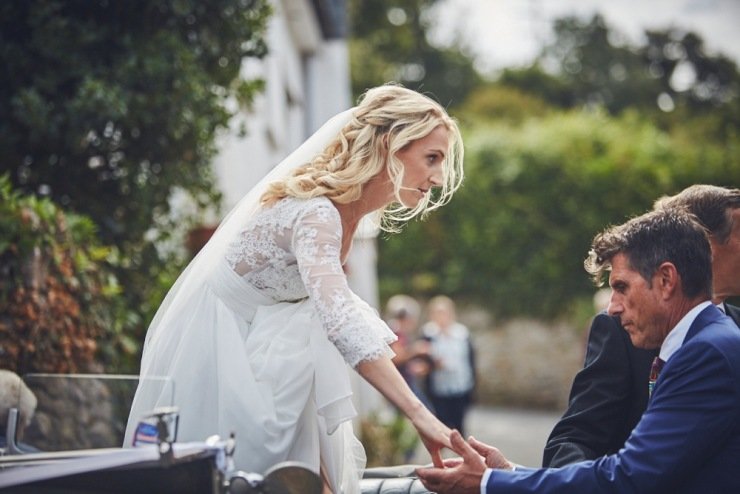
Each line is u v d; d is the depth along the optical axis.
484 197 20.05
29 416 2.82
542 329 19.75
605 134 19.98
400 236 20.67
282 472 2.41
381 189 3.13
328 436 3.14
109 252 6.01
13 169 6.25
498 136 20.36
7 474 2.42
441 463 2.86
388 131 3.05
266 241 3.04
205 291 3.13
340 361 3.07
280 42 12.01
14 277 4.69
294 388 3.01
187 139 6.41
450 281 20.33
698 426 2.68
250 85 7.03
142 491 2.41
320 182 3.03
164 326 3.17
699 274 2.83
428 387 11.38
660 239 2.84
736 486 2.70
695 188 3.43
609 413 3.34
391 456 9.75
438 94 38.62
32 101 5.84
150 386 2.86
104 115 5.88
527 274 19.73
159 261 6.74
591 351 3.46
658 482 2.68
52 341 4.88
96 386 2.87
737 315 3.52
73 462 2.38
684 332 2.84
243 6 6.68
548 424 17.03
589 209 19.50
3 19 6.03
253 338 3.07
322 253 2.92
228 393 2.98
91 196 6.41
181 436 3.03
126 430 2.83
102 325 5.42
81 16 6.26
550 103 41.34
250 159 10.08
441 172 3.10
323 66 15.62
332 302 2.85
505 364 20.00
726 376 2.70
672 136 32.53
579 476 2.76
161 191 6.52
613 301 2.91
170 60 6.14
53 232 4.97
